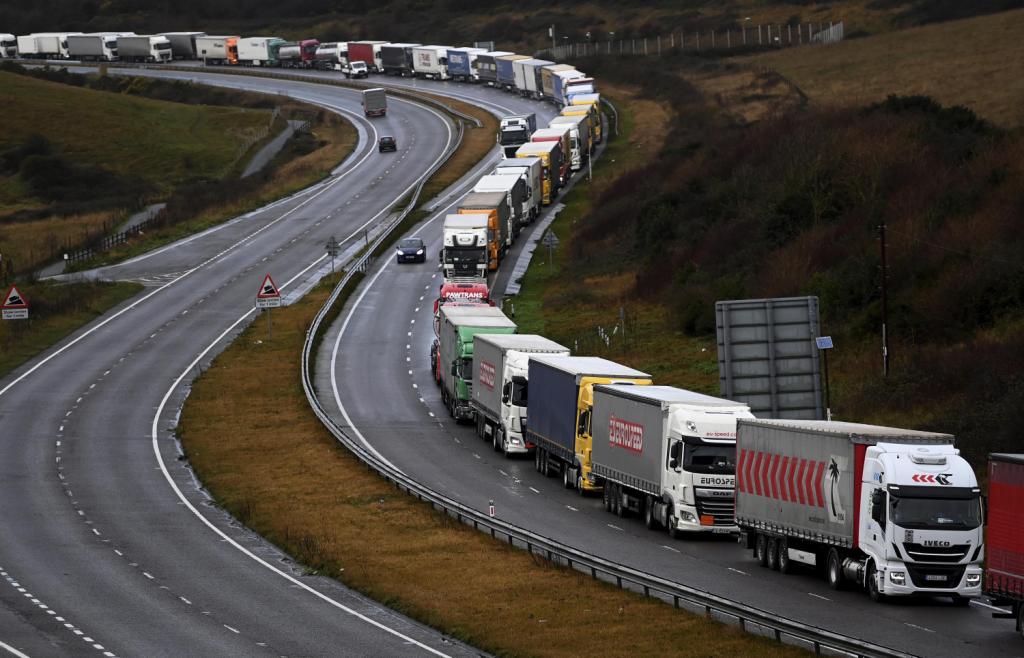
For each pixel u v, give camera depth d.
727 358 185.88
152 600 133.88
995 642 110.94
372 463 196.38
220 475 199.75
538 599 130.50
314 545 155.25
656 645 112.25
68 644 116.88
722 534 162.88
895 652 96.50
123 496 188.12
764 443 143.88
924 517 124.44
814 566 137.62
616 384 181.50
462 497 182.62
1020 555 113.62
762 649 109.19
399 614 128.88
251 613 128.88
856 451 129.00
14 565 148.88
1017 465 114.69
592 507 179.62
